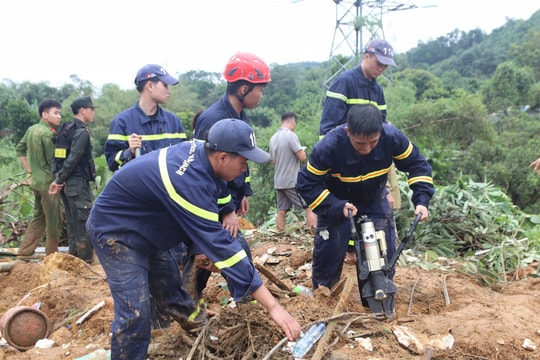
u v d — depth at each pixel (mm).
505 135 21922
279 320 2387
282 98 36469
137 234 2646
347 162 3436
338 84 4375
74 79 48281
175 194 2410
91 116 5648
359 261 3330
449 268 4867
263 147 13039
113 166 4164
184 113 27891
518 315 3338
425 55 83250
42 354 3318
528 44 51812
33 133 5852
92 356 3100
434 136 17375
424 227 5652
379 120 3051
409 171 3625
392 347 2967
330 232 3711
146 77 4160
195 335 3242
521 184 18500
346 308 3580
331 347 2922
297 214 7301
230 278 2406
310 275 4543
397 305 3773
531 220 6062
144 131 4199
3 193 7293
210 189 2445
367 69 4367
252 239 5812
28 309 3598
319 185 3549
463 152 18188
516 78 37219
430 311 3697
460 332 3082
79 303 4121
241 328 3072
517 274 4672
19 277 5109
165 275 3072
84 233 5680
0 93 35719
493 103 36344
